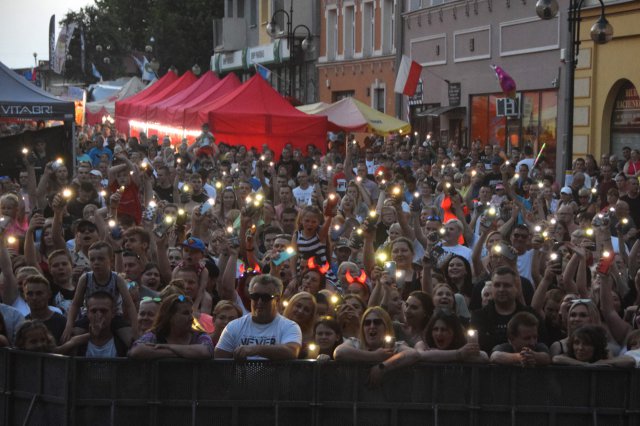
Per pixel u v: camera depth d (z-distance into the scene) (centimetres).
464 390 698
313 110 3419
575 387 700
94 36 7606
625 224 1334
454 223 1182
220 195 1647
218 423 697
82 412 689
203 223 1269
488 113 3403
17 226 1279
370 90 4284
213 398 695
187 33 6612
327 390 700
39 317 831
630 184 1712
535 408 698
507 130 3284
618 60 2748
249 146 3059
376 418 700
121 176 1429
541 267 1117
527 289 978
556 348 812
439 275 1009
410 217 1398
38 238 1271
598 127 2847
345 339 785
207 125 2705
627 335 876
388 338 714
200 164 2488
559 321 909
